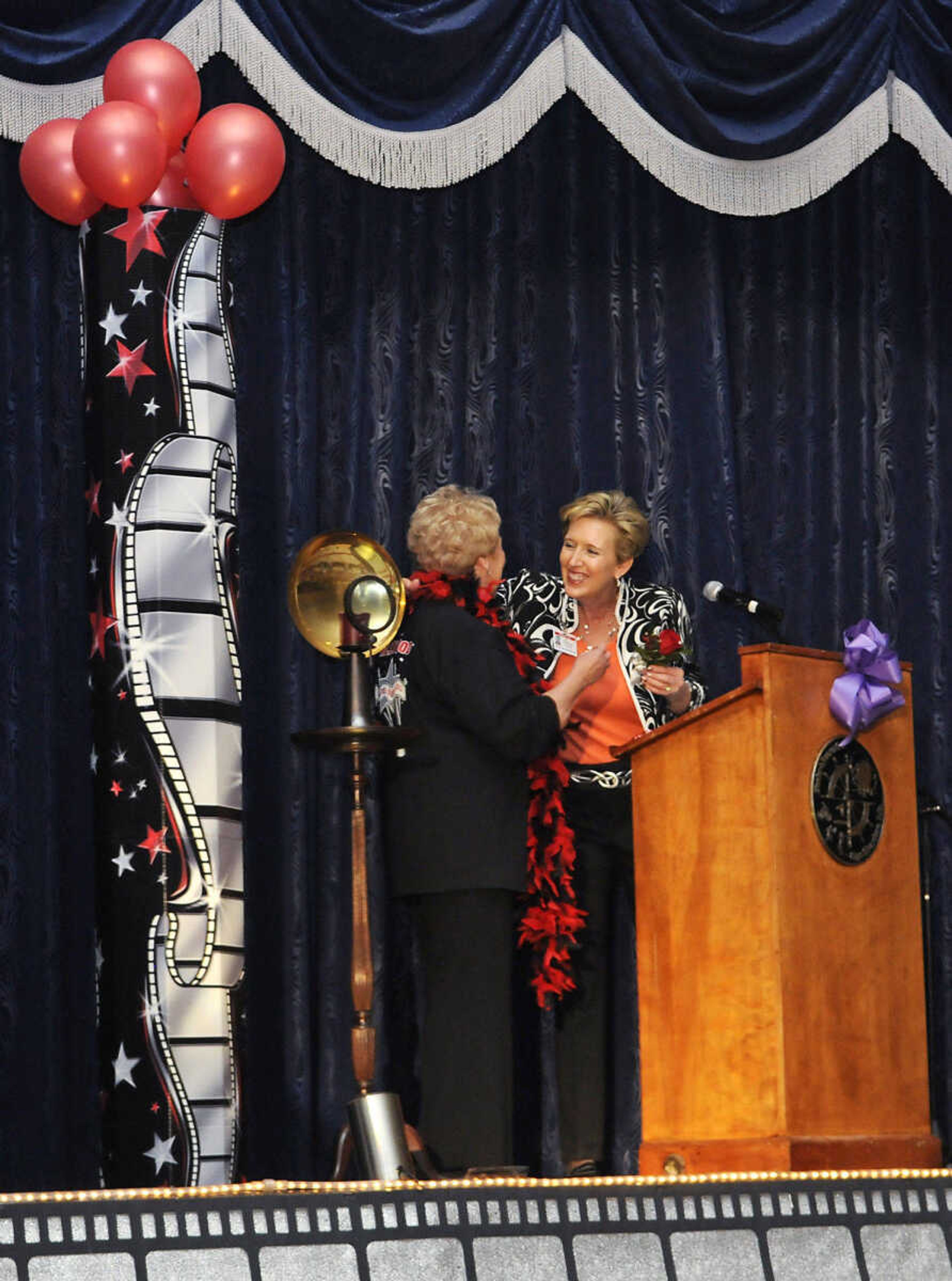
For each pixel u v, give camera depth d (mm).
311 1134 10797
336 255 11656
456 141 10914
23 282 11062
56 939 10688
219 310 10227
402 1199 6406
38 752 10812
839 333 12547
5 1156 10484
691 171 11297
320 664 11227
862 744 8305
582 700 10133
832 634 12297
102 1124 9758
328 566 9242
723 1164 7824
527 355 11945
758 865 7988
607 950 10094
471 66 11000
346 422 11539
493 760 9070
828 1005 7992
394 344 11602
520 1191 6543
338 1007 10992
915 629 12500
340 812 11117
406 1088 11047
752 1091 7895
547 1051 11164
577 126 12148
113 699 9797
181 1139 9516
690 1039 8133
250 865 11031
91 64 10305
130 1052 9578
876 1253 6875
